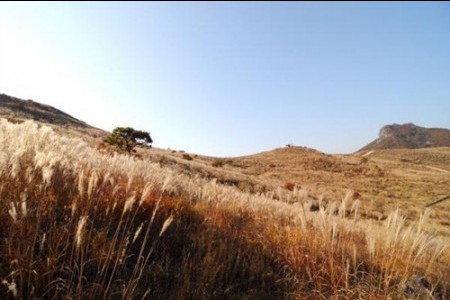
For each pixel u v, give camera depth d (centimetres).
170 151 7006
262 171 6588
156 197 682
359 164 8488
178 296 428
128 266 485
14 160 442
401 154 12731
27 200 454
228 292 483
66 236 443
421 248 532
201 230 627
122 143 3272
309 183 5300
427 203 4081
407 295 510
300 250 592
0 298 353
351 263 584
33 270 364
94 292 375
